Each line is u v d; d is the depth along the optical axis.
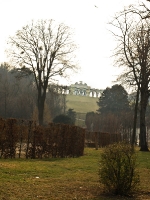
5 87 68.62
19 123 17.88
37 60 40.88
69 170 13.76
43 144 18.75
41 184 9.95
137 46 23.70
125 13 12.80
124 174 8.87
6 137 17.06
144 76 29.31
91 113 89.31
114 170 8.90
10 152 17.27
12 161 15.55
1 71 87.44
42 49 40.94
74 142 21.38
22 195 8.20
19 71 41.78
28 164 14.59
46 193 8.69
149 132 72.19
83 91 155.25
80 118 102.25
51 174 12.21
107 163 8.98
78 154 22.09
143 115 32.66
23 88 79.50
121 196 8.72
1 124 16.83
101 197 8.49
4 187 8.98
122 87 35.16
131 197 8.67
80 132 22.53
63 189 9.41
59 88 48.00
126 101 81.06
